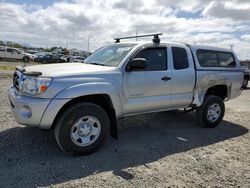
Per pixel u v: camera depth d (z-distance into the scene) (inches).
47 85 156.7
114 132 187.6
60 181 137.0
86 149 169.6
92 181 138.8
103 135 176.6
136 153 179.5
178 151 187.6
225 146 203.6
